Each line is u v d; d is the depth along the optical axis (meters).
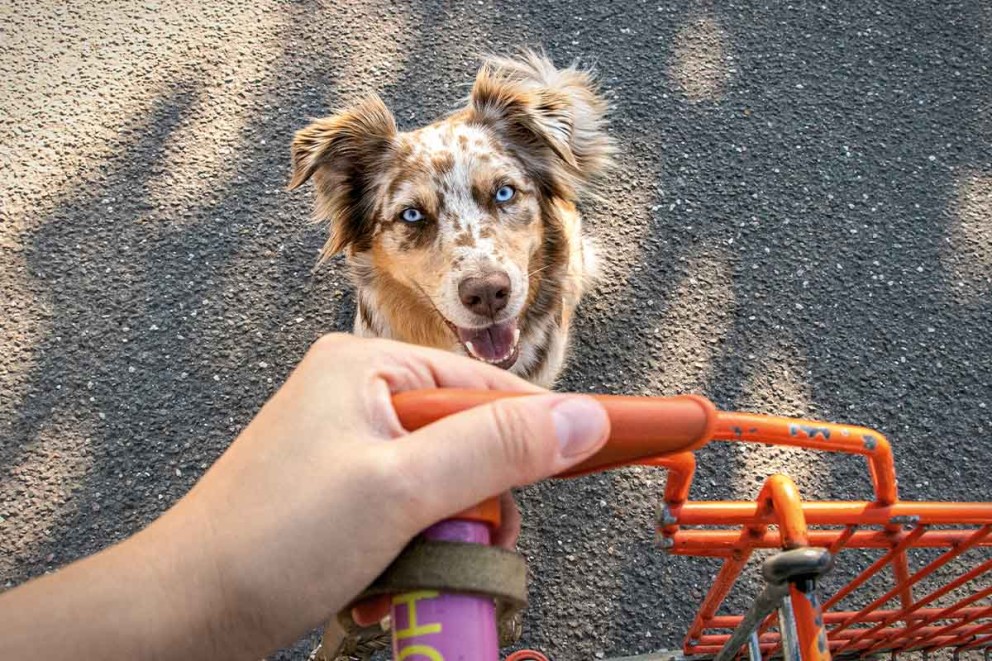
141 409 0.73
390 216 0.66
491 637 0.21
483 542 0.23
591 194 0.82
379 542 0.24
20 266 0.80
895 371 0.75
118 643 0.25
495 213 0.65
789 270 0.80
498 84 0.68
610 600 0.65
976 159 0.87
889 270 0.80
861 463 0.70
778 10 0.98
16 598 0.26
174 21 0.97
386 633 0.28
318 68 0.94
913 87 0.93
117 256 0.81
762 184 0.86
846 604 0.63
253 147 0.88
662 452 0.23
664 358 0.76
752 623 0.34
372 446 0.24
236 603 0.26
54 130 0.89
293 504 0.25
